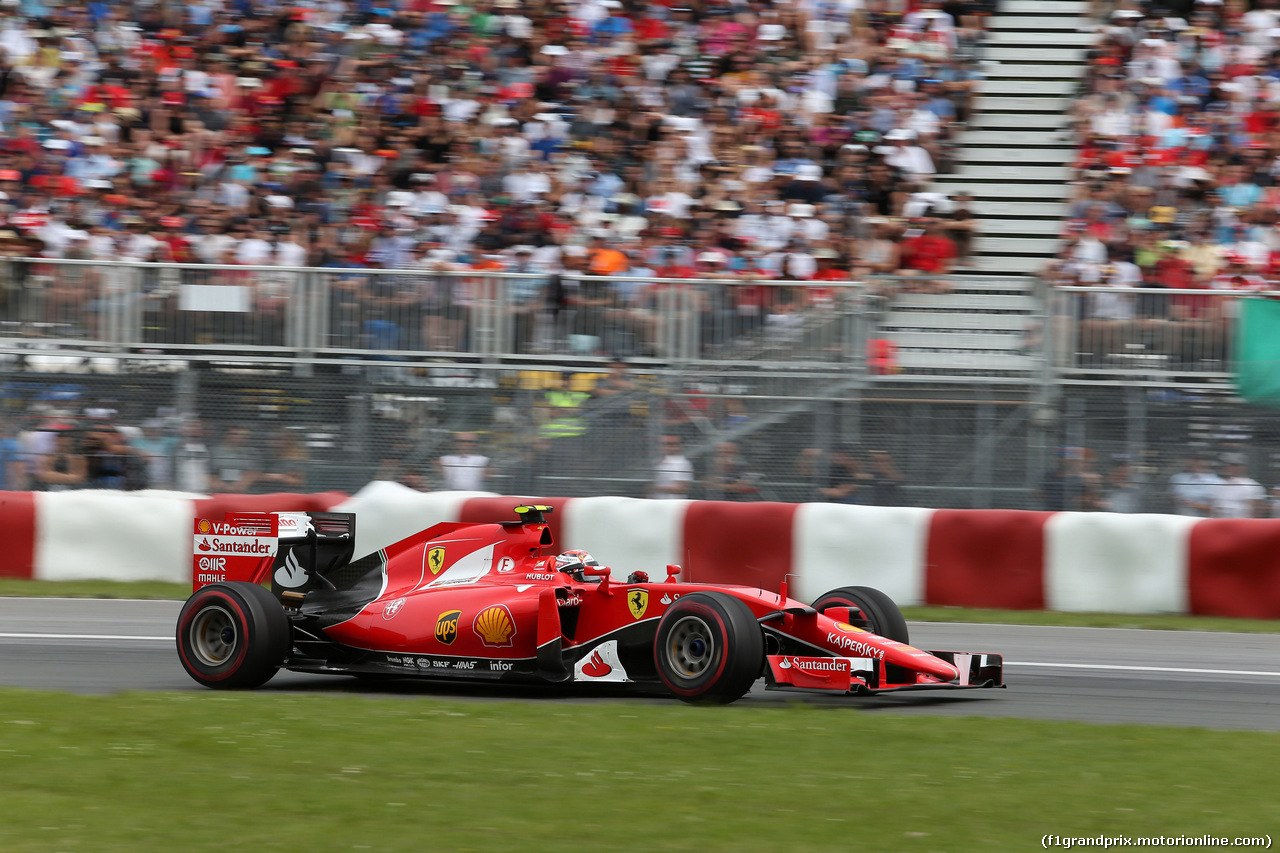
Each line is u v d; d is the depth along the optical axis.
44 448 47.31
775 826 16.70
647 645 26.20
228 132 59.50
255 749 20.97
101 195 58.22
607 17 61.50
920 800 18.05
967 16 62.22
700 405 45.19
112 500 46.06
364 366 46.31
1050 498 43.75
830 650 25.55
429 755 20.61
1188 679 31.02
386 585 29.22
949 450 44.34
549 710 24.77
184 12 62.72
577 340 45.75
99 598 43.81
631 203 56.88
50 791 18.39
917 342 44.56
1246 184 55.31
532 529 28.41
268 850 15.59
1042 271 54.41
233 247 56.22
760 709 24.75
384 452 46.28
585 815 17.17
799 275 54.47
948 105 59.28
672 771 19.61
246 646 27.44
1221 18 59.78
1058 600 41.16
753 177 56.84
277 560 29.39
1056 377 43.91
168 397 46.94
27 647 34.59
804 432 44.81
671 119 58.84
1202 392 43.25
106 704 25.08
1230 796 18.45
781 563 42.31
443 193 57.59
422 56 61.12
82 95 61.06
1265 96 57.38
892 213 56.16
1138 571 40.84
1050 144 58.56
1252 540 40.19
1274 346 42.75
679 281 45.25
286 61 61.06
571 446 45.69
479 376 45.97
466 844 15.86
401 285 46.28
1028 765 20.28
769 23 61.19
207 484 46.91
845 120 58.16
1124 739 22.52
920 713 25.55
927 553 41.88
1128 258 54.16
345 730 22.53
